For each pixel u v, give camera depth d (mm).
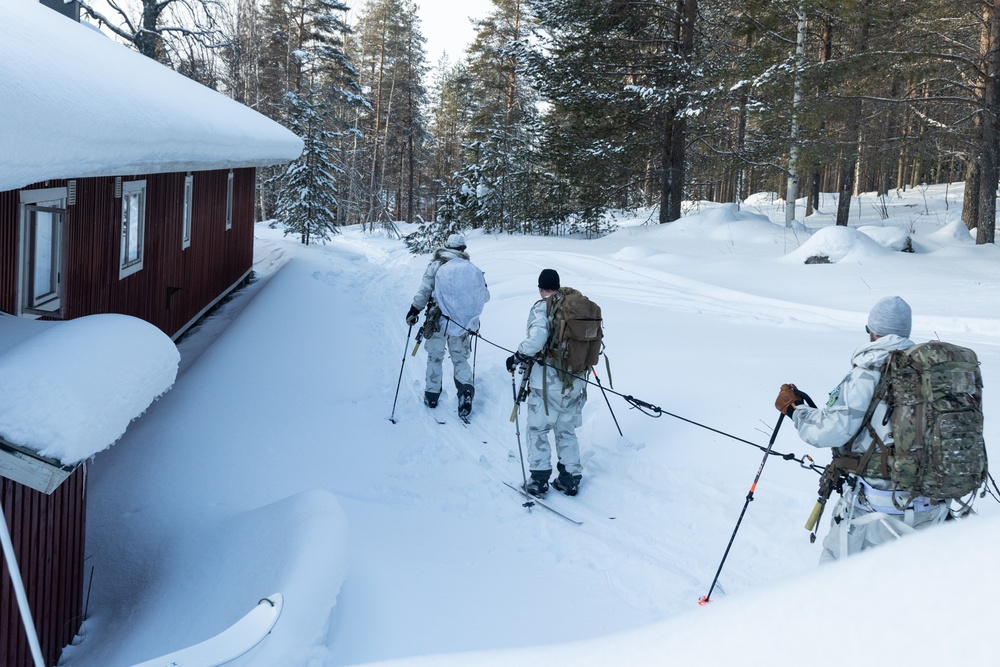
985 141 20031
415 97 54000
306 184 22469
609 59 24938
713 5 26469
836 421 3586
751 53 23641
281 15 39219
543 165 26703
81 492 4816
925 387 3377
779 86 20656
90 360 3486
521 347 5961
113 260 7750
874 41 21406
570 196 26328
